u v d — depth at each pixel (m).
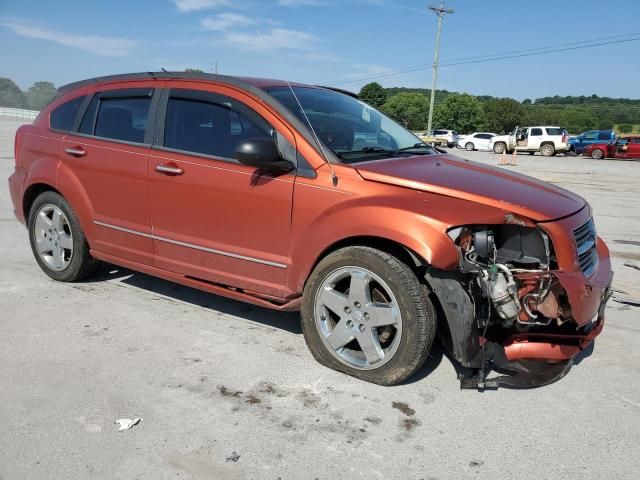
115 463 2.47
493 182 3.37
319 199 3.26
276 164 3.33
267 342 3.75
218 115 3.74
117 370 3.29
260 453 2.57
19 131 5.02
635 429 2.86
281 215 3.41
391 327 3.20
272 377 3.27
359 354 3.35
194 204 3.77
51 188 4.77
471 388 3.18
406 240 2.92
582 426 2.87
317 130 3.50
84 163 4.36
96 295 4.54
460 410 2.98
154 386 3.12
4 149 17.14
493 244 3.04
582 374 3.44
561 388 3.26
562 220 3.07
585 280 3.03
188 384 3.16
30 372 3.24
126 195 4.14
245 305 4.43
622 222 8.93
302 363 3.46
